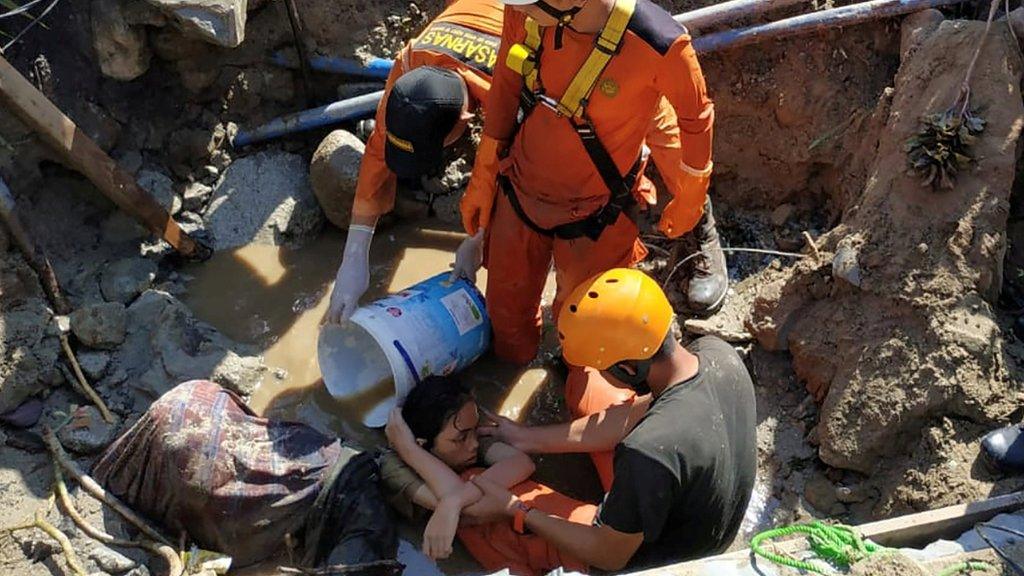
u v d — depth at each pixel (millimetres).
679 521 3041
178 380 3678
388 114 3295
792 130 4168
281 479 3303
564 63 3006
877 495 3441
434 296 3635
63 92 3918
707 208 3959
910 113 3713
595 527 3051
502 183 3467
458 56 3504
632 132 3170
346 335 3848
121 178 3730
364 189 3674
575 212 3357
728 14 4059
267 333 3977
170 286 4066
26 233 3621
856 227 3695
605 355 2930
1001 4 3930
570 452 3496
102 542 3254
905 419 3398
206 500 3211
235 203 4281
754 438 3113
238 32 3746
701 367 2996
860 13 3986
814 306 3754
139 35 3869
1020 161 3717
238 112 4355
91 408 3541
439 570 3365
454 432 3324
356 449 3617
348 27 4359
